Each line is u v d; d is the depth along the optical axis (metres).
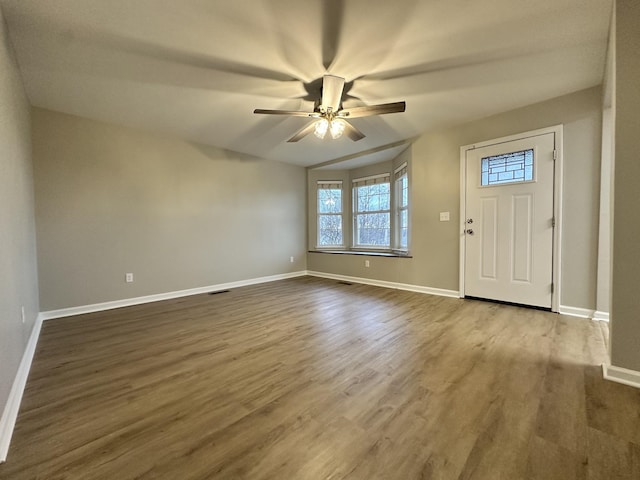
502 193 3.46
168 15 1.84
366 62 2.37
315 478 1.11
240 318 3.14
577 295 3.03
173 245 4.18
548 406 1.54
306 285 4.96
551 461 1.17
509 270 3.44
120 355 2.23
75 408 1.57
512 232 3.40
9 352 1.54
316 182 6.09
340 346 2.36
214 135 4.11
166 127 3.78
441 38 2.09
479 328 2.73
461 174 3.78
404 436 1.33
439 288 4.07
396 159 5.07
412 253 4.38
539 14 1.87
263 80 2.63
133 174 3.80
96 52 2.21
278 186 5.59
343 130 3.01
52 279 3.21
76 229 3.37
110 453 1.25
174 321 3.06
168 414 1.51
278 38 2.07
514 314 3.13
